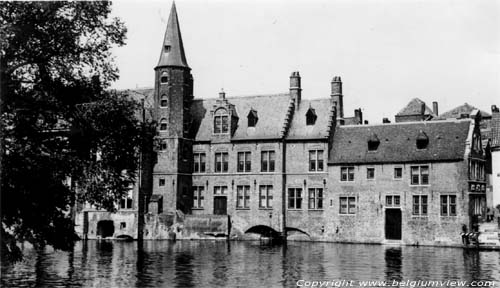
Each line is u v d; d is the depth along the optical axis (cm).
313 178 6153
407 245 5591
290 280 3198
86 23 2572
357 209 5909
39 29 2464
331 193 6047
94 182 2681
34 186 2403
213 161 6588
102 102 2670
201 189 6625
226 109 6556
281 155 6272
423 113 7594
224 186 6519
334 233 6000
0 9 2356
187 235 6244
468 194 5419
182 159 6519
